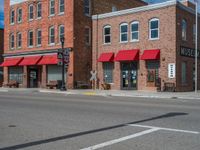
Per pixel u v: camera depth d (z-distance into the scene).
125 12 35.47
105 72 37.16
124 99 22.47
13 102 19.16
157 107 16.34
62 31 39.12
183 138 8.73
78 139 8.69
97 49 37.97
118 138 8.78
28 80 43.19
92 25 38.75
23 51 43.72
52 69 40.12
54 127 10.51
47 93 30.78
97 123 11.23
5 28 46.66
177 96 25.80
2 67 51.19
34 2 42.28
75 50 37.72
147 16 33.78
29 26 43.06
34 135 9.27
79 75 38.09
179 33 32.53
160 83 32.47
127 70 35.16
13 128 10.38
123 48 35.59
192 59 34.97
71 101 20.03
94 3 40.25
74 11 37.78
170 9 32.19
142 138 8.76
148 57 32.69
